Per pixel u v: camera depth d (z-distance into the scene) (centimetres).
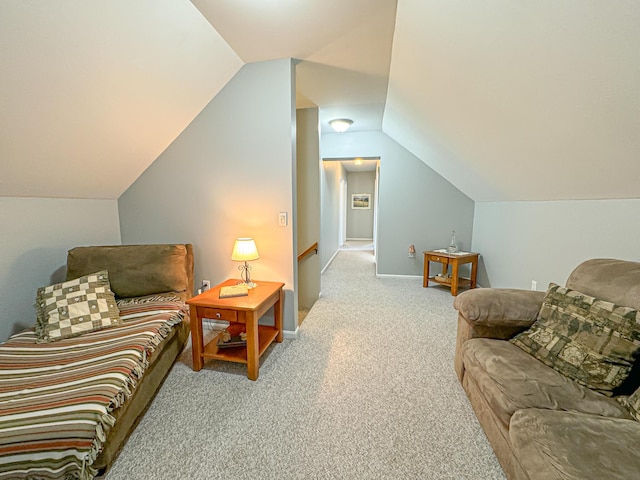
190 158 248
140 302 212
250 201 242
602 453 81
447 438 140
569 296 142
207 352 202
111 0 138
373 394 173
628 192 162
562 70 120
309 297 350
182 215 258
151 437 141
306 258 344
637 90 104
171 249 231
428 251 412
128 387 135
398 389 178
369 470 123
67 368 139
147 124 216
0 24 118
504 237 319
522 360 135
